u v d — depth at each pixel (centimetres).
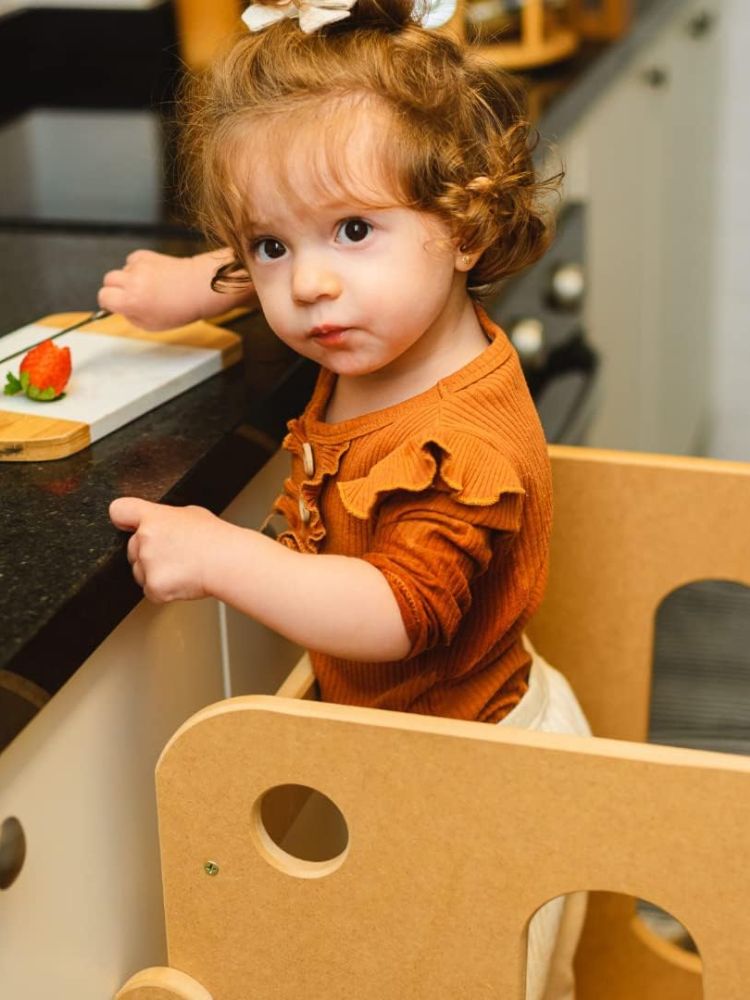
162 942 100
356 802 79
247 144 85
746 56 289
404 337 87
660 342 259
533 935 99
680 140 257
